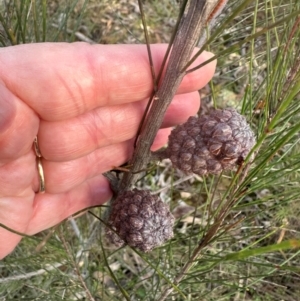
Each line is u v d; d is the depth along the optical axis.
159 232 0.10
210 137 0.08
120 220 0.10
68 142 0.11
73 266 0.14
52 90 0.09
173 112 0.11
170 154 0.09
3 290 0.16
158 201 0.10
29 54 0.09
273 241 0.19
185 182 0.22
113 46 0.09
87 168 0.12
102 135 0.11
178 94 0.11
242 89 0.21
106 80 0.10
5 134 0.09
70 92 0.09
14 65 0.09
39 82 0.09
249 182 0.08
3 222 0.11
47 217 0.13
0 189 0.11
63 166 0.11
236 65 0.19
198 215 0.21
